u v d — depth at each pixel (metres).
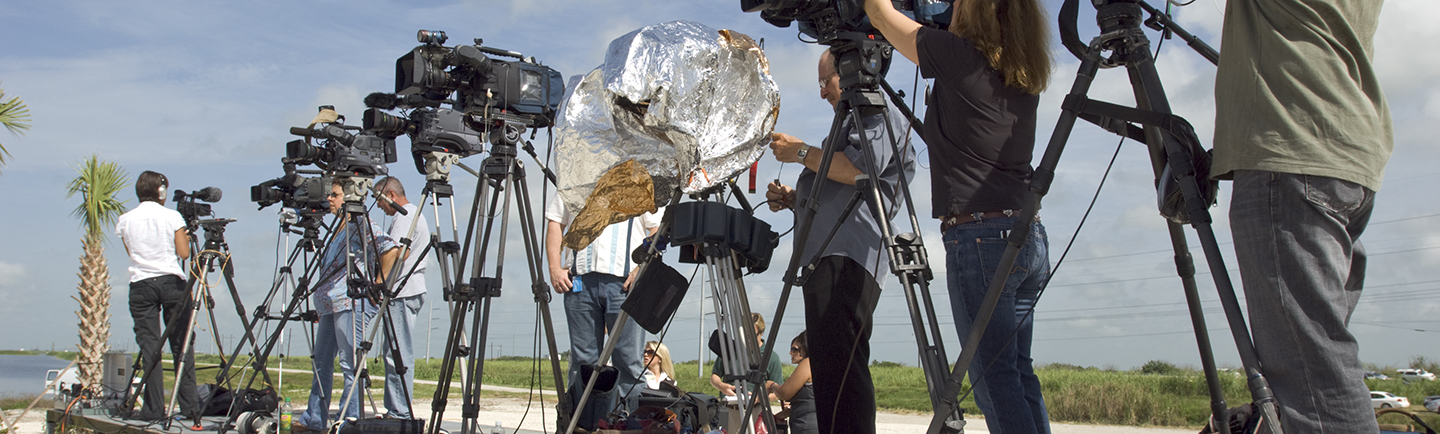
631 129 2.59
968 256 2.32
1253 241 1.64
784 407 4.71
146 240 5.72
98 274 12.45
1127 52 1.88
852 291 2.58
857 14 2.35
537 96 3.46
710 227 2.46
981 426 9.09
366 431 3.82
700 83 2.60
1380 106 1.67
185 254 5.82
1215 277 1.68
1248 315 1.67
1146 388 13.02
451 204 4.11
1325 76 1.61
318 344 5.34
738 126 2.68
